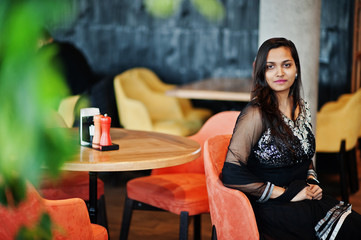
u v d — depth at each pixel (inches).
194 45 235.0
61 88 12.2
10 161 12.1
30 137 12.0
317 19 129.0
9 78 11.8
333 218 72.7
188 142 101.3
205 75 236.1
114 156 85.1
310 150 77.7
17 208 13.9
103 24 240.1
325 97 209.2
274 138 74.4
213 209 78.2
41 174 12.7
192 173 118.0
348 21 203.2
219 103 233.1
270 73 75.7
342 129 157.0
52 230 15.2
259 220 74.2
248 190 73.0
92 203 99.1
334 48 206.1
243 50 230.5
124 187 180.5
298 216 72.9
